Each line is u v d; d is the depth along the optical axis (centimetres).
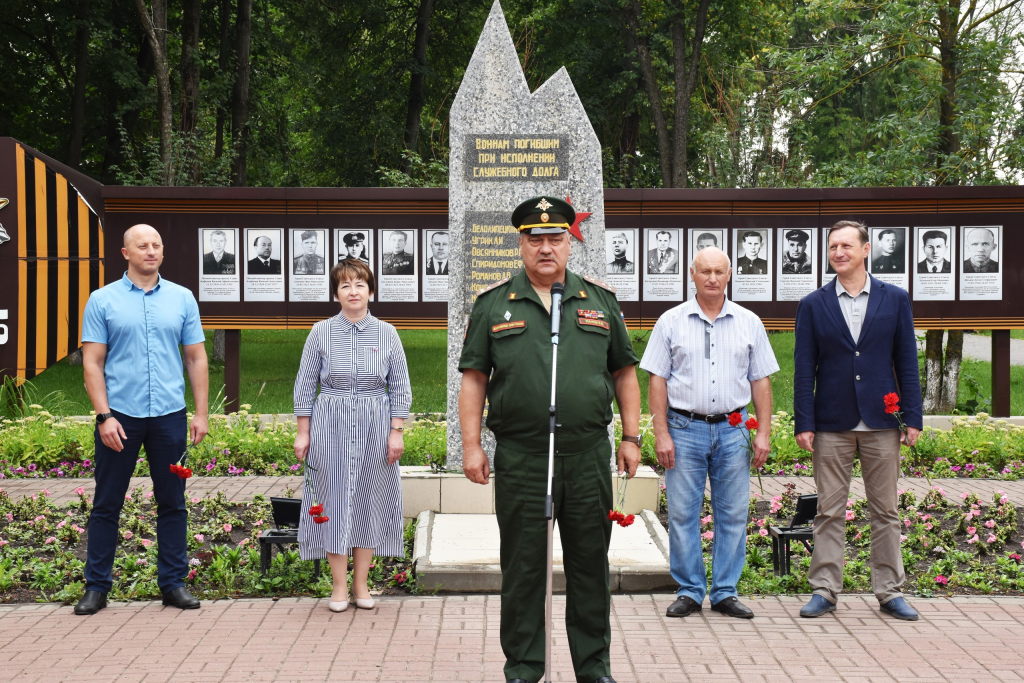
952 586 484
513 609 337
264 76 2158
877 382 441
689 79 1933
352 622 427
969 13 1248
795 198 1007
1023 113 1241
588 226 666
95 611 442
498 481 341
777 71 1502
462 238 669
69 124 2027
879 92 2644
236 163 1808
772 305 1018
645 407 1143
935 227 999
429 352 1859
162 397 454
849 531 589
